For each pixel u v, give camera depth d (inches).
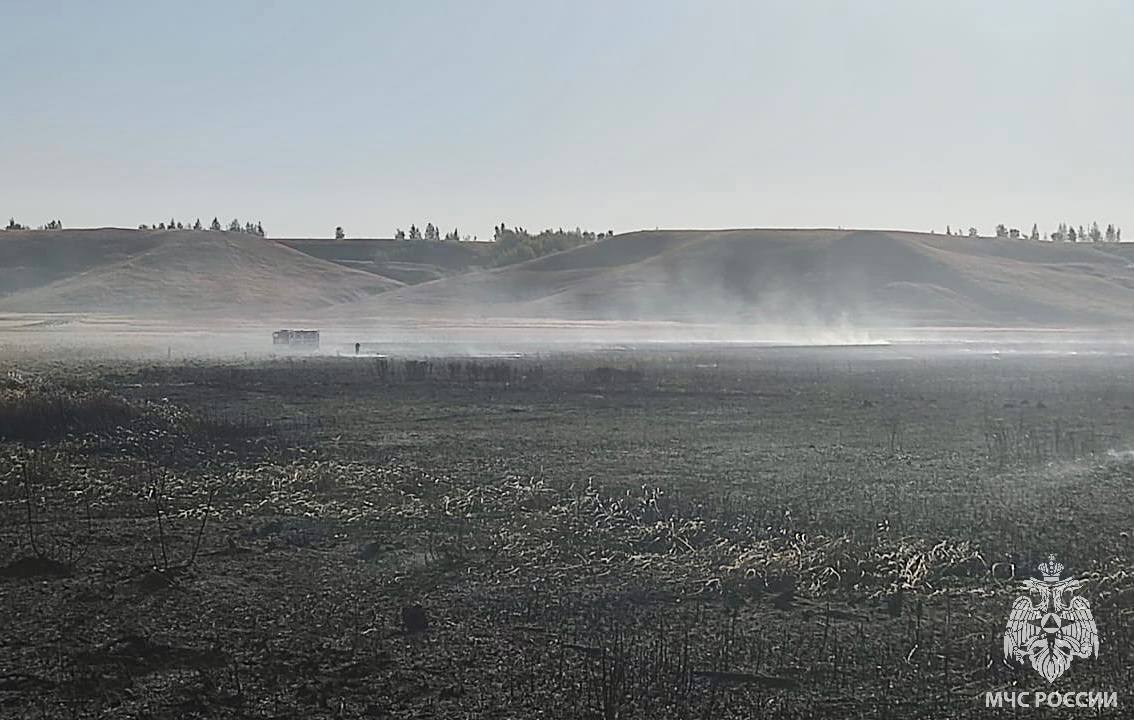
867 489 824.9
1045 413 1408.7
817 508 749.9
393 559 610.2
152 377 1827.0
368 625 494.0
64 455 948.0
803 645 473.4
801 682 430.9
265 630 486.3
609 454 1003.9
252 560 607.5
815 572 582.6
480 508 743.1
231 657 452.8
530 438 1116.5
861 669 445.4
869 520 712.4
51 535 663.1
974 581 575.8
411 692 416.8
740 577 568.1
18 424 1073.5
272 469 895.1
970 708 408.2
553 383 1779.0
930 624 503.2
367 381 1806.1
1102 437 1155.3
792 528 687.1
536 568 591.5
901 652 465.1
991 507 757.9
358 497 780.6
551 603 529.7
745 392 1663.4
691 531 674.2
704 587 556.1
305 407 1417.3
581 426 1224.2
